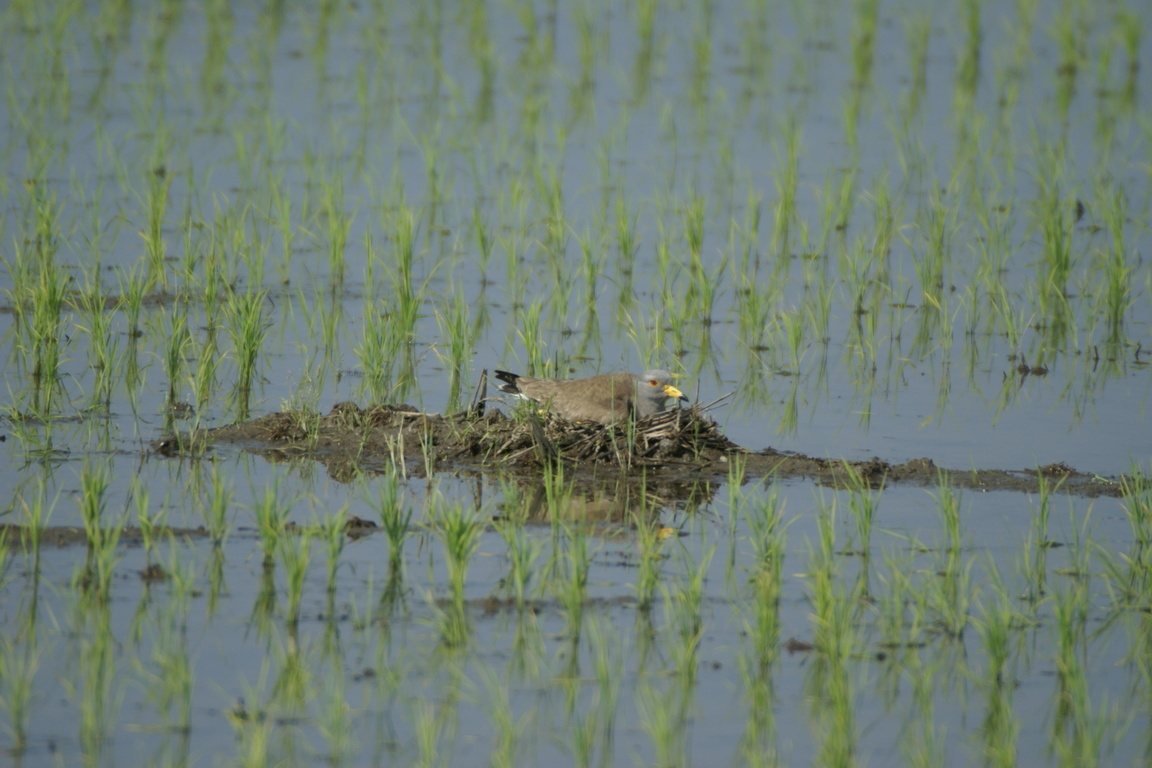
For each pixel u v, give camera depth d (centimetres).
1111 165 2570
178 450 1423
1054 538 1247
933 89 3120
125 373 1669
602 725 920
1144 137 2736
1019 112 2928
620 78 3142
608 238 2128
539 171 2358
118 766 844
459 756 877
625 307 1975
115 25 3375
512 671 982
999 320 1978
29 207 2144
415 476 1389
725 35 3581
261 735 858
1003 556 1205
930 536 1250
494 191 2389
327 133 2656
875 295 2038
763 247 2222
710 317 1950
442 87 3016
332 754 871
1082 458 1470
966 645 1053
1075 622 1084
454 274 2077
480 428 1488
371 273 1958
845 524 1277
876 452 1488
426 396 1634
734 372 1769
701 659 1015
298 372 1700
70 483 1305
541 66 3203
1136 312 2012
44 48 2989
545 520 1273
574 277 2069
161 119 2462
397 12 3712
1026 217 2344
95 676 942
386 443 1467
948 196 2408
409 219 1975
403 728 906
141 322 1839
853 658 1025
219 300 1928
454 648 1010
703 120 2791
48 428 1423
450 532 1072
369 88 2980
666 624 1061
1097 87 3162
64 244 2047
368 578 1126
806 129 2811
